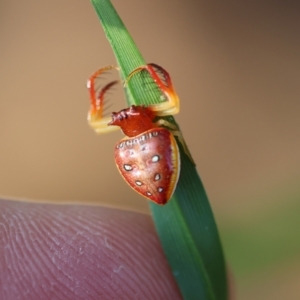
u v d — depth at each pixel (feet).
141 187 0.33
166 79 0.33
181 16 0.58
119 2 0.59
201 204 0.33
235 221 0.42
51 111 0.55
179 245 0.34
